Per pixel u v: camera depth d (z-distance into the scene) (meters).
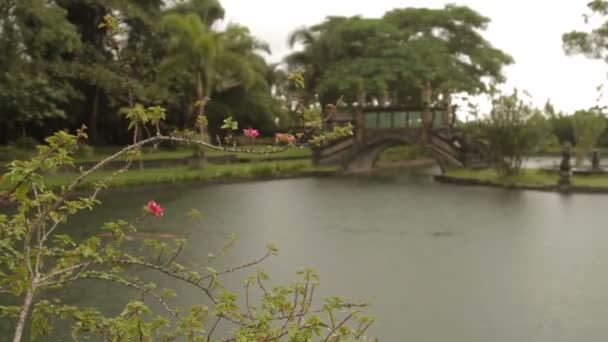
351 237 17.30
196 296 10.81
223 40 35.22
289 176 35.59
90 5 38.66
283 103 56.19
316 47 51.97
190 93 44.50
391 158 49.03
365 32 52.22
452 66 53.09
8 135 40.09
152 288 5.17
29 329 9.01
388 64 49.31
